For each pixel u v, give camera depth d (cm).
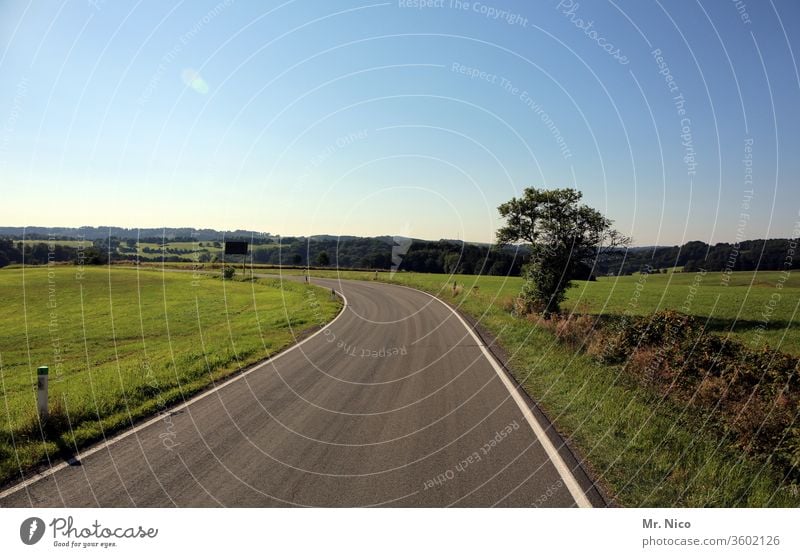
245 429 701
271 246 8544
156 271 6681
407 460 578
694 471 558
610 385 920
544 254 2203
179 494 504
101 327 2545
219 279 5631
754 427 686
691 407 808
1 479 547
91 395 885
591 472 539
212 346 1527
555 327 1612
